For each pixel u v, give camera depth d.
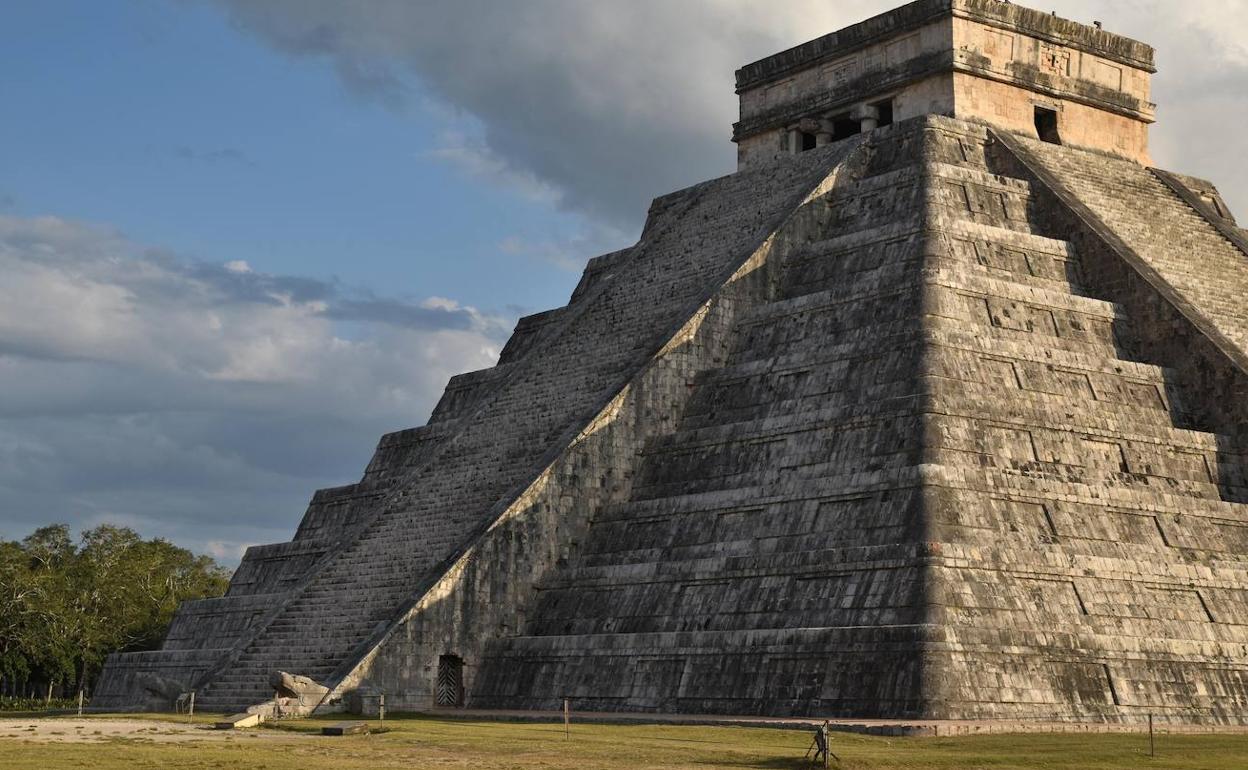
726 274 71.44
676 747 43.44
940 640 51.50
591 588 64.38
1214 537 60.97
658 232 81.38
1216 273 75.38
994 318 64.06
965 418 58.97
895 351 61.56
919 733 46.31
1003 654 52.44
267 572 87.38
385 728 50.03
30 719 59.34
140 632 114.69
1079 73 79.69
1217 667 56.81
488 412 75.25
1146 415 64.12
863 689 52.31
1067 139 79.00
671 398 69.31
